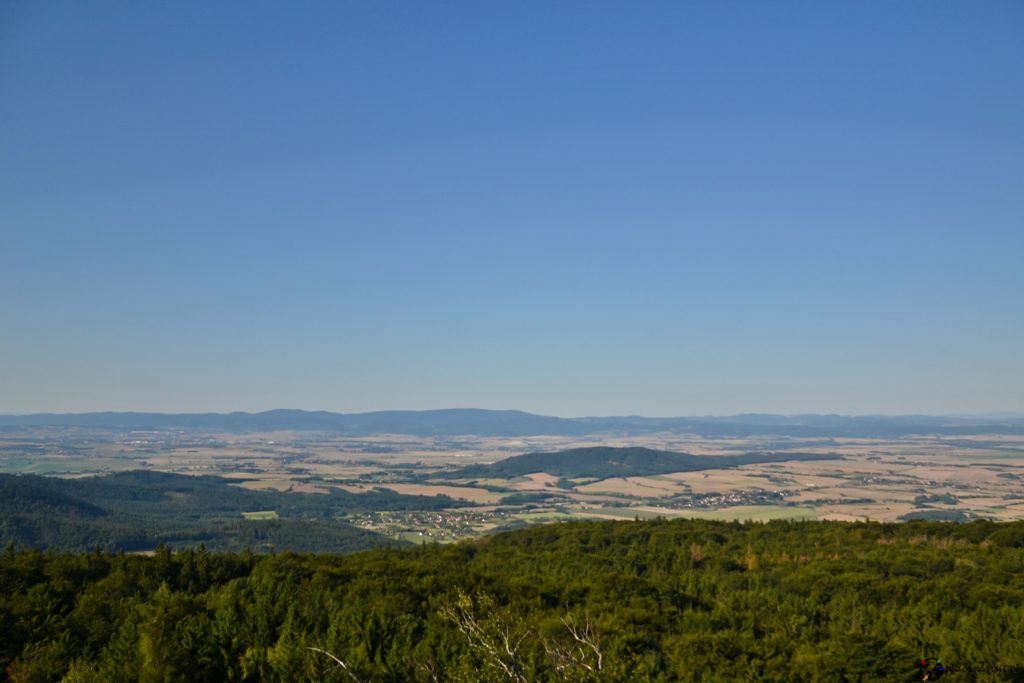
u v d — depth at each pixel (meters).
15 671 20.25
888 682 21.58
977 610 26.33
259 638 22.81
